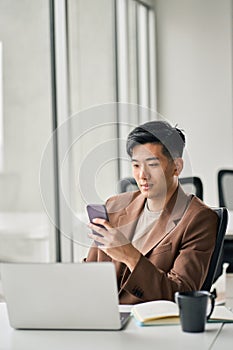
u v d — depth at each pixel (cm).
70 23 561
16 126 509
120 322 200
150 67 725
